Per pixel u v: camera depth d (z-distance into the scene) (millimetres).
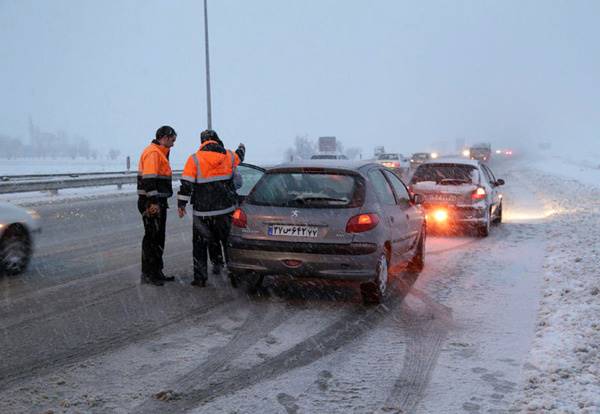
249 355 4785
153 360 4641
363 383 4230
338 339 5219
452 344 5090
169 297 6578
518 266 8586
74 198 19922
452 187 11555
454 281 7602
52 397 3947
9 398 3922
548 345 4984
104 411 3746
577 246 9891
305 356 4773
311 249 6066
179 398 3953
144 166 6879
